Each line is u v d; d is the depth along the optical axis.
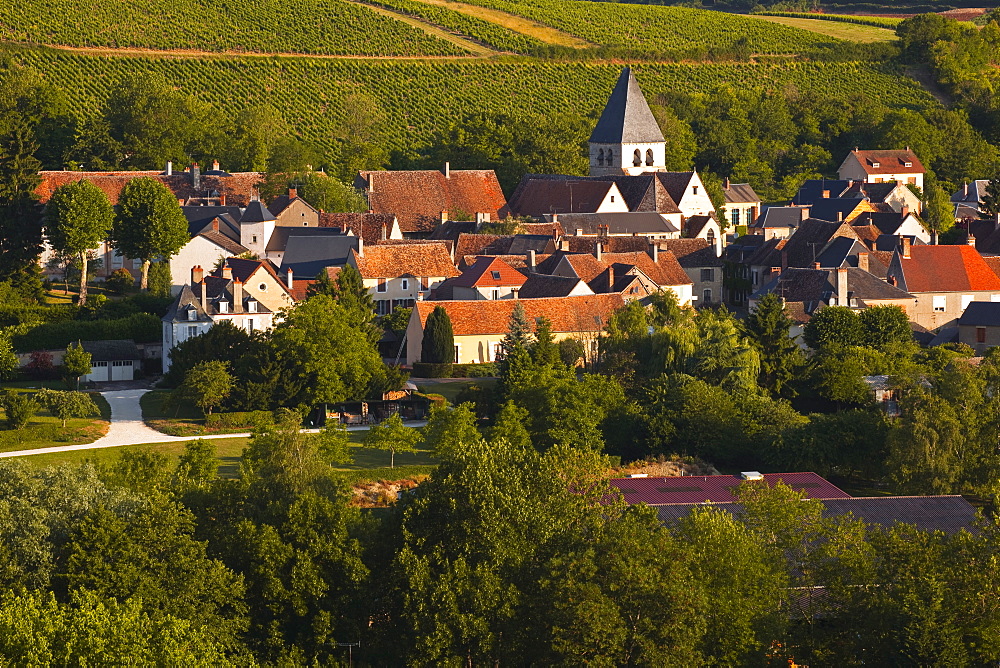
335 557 167.25
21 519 160.50
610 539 165.38
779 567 167.88
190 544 162.62
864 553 169.00
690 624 156.50
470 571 162.38
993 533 169.50
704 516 169.00
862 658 161.25
